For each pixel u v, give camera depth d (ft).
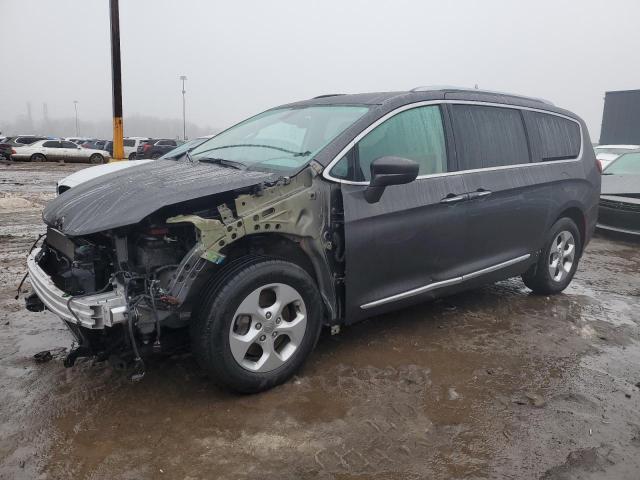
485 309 16.11
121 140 56.49
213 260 9.66
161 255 10.09
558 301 17.24
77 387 10.70
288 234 10.70
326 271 11.37
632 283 19.94
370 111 12.23
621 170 29.60
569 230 17.26
